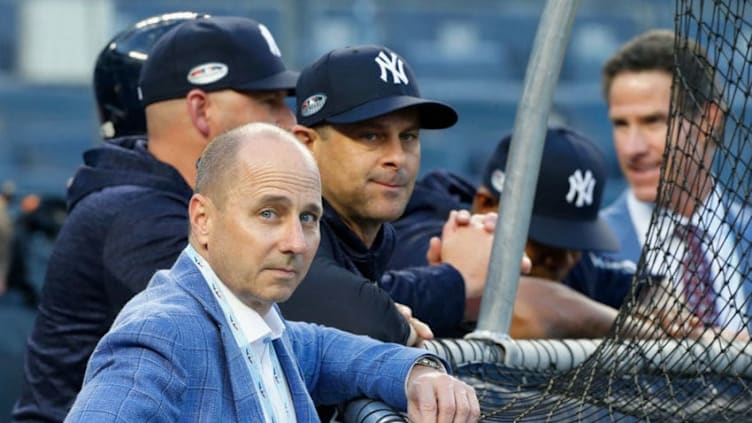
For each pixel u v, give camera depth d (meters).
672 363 8.77
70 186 11.22
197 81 11.38
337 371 8.00
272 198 6.96
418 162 9.87
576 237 12.30
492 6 39.50
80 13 35.59
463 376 9.14
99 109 13.47
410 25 38.91
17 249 18.89
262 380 7.16
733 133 8.15
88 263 10.69
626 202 15.29
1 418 17.39
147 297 7.14
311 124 9.69
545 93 9.67
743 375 9.16
